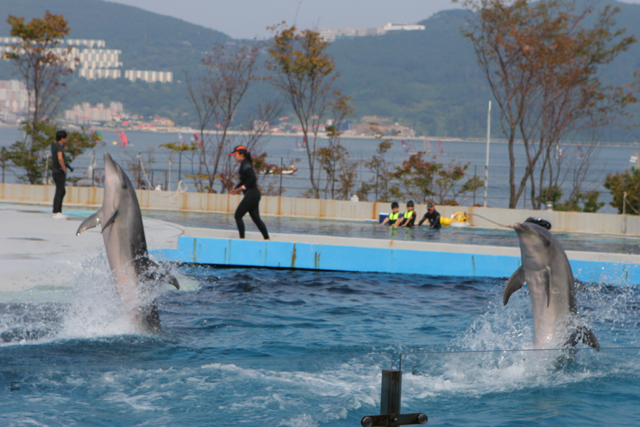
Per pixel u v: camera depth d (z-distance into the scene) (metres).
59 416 4.16
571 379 5.14
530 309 9.08
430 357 4.63
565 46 27.20
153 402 4.45
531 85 27.95
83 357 5.98
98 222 6.83
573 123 28.59
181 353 6.29
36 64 31.44
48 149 28.67
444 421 4.34
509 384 4.86
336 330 7.57
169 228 15.33
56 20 31.53
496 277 12.14
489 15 28.23
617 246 18.05
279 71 30.97
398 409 3.95
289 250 12.44
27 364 5.70
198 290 9.91
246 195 12.80
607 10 27.70
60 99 33.19
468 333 7.59
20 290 8.50
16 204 22.56
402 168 27.95
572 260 11.77
